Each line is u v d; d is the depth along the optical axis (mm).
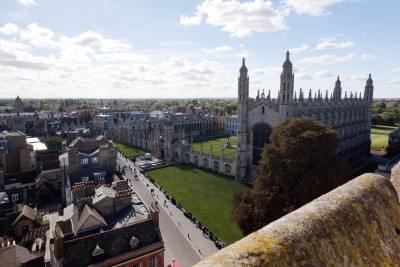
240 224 54562
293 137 56438
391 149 130625
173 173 105688
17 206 64938
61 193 79312
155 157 133750
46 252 52156
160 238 43031
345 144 110562
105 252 38875
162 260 43219
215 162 106750
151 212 43875
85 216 44594
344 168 55312
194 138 197375
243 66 90875
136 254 40719
